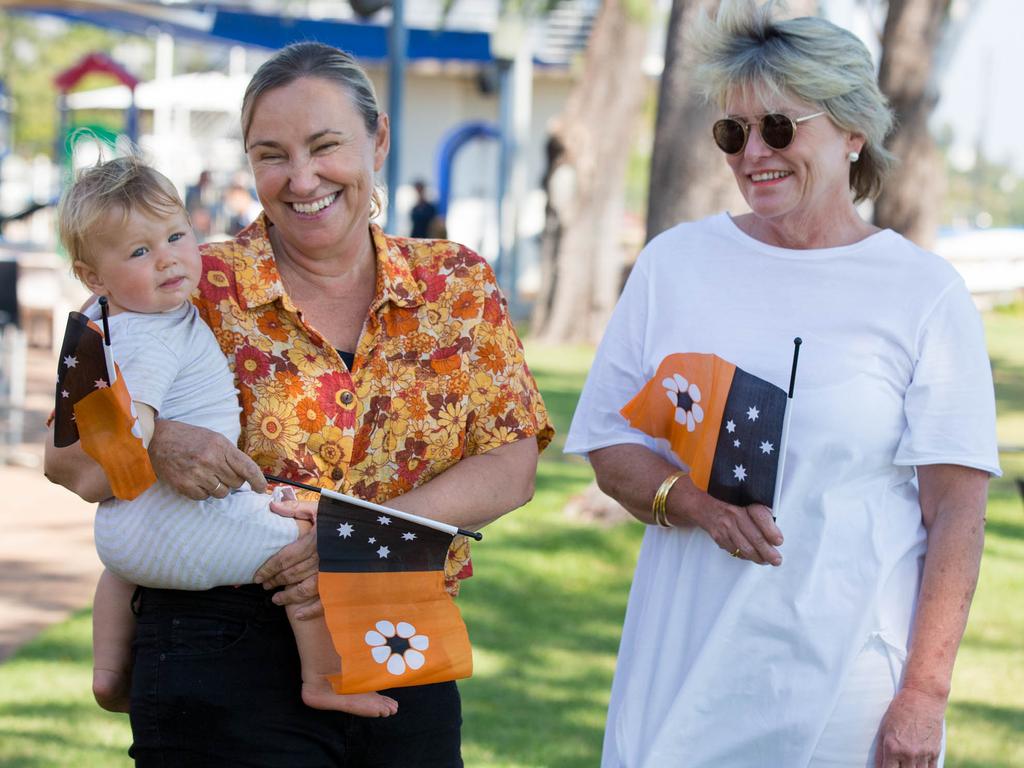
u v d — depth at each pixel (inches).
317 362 128.7
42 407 569.9
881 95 141.6
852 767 136.3
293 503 126.3
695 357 140.7
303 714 126.8
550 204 851.4
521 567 337.7
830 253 142.4
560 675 270.2
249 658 125.6
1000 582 347.3
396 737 130.3
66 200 120.7
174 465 119.6
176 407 122.5
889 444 138.6
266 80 125.3
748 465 135.8
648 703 142.9
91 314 124.7
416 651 124.1
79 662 270.8
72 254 122.0
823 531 136.9
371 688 121.9
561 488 417.1
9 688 255.1
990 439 136.6
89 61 1090.7
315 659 125.0
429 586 126.3
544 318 857.5
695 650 140.6
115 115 1354.6
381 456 131.0
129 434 116.7
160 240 120.7
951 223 2844.5
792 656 136.9
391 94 519.2
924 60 576.1
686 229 151.7
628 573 338.6
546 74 1268.5
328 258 130.9
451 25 1192.2
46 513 395.2
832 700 135.5
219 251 130.0
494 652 282.2
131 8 800.9
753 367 140.9
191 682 124.3
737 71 139.0
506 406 135.9
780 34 139.1
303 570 124.0
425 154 1322.6
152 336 121.4
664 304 148.9
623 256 1031.0
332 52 128.0
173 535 122.0
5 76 2242.9
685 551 143.6
